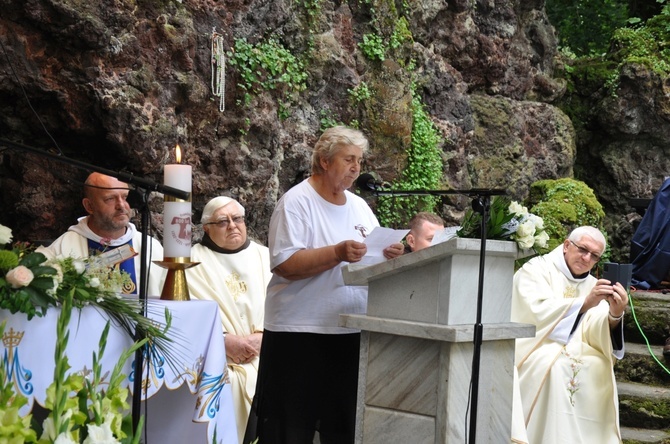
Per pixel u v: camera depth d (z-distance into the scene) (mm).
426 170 8977
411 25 9461
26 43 5840
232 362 5281
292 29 7777
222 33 6844
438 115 9719
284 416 4188
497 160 10391
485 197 3631
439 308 3645
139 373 3049
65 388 2258
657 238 9086
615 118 11242
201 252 5617
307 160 7730
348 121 8195
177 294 3518
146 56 6289
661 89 11078
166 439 3705
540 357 6027
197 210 6852
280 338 4234
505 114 10500
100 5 5973
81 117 6039
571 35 14219
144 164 6250
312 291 4211
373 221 4527
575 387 5973
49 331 2883
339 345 4219
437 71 9664
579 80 11695
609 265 6020
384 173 8445
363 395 3852
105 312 3055
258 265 5715
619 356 6035
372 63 8445
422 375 3688
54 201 6145
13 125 6023
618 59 11539
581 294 6473
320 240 4223
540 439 5949
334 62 8008
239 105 7008
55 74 5949
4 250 2848
